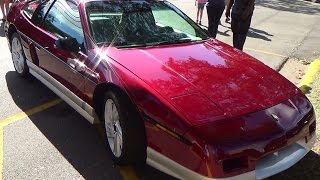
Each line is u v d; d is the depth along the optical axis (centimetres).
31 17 565
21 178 373
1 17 1081
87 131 470
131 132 363
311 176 380
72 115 511
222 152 302
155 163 344
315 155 415
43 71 523
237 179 307
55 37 489
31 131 466
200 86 357
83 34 442
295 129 340
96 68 402
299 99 377
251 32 1134
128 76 368
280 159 332
